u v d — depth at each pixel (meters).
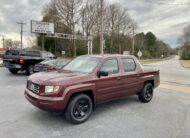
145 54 84.38
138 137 3.79
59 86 4.10
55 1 49.94
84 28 52.31
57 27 50.06
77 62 5.48
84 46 52.38
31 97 4.45
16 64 12.66
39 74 4.80
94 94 4.70
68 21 50.06
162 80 12.48
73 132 3.97
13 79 10.84
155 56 101.50
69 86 4.22
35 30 33.09
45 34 35.81
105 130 4.11
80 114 4.50
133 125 4.41
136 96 7.29
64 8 49.72
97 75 4.78
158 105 6.14
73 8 50.16
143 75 6.19
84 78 4.51
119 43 63.59
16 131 3.97
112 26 61.25
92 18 51.62
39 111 5.21
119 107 5.80
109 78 5.04
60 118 4.73
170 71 20.75
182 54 89.31
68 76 4.44
